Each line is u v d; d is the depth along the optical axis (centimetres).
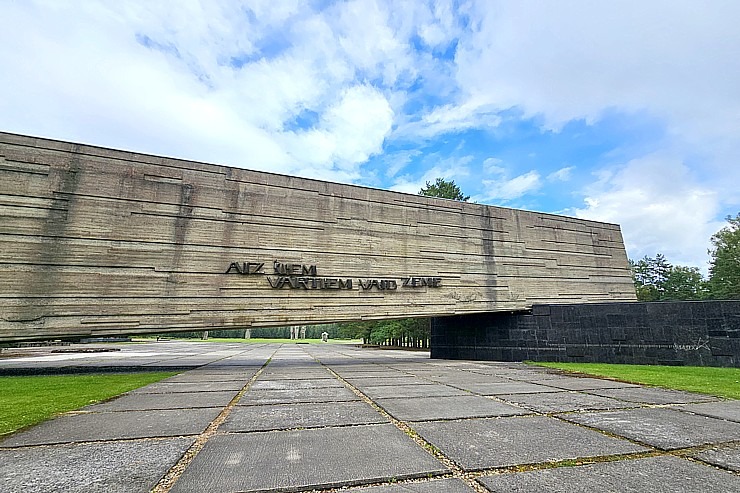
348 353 2700
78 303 1209
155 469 352
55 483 319
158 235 1345
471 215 1964
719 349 1477
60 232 1222
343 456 387
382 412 608
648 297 4891
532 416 575
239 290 1427
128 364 1650
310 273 1554
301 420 552
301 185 1602
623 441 441
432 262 1816
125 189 1326
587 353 1747
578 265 2222
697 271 4956
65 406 676
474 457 384
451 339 2156
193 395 796
